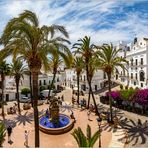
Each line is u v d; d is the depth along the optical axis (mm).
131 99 38906
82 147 14922
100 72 70125
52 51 19109
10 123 32156
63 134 27578
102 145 23203
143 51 56781
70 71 83812
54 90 73750
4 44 18453
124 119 33812
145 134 26500
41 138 26203
